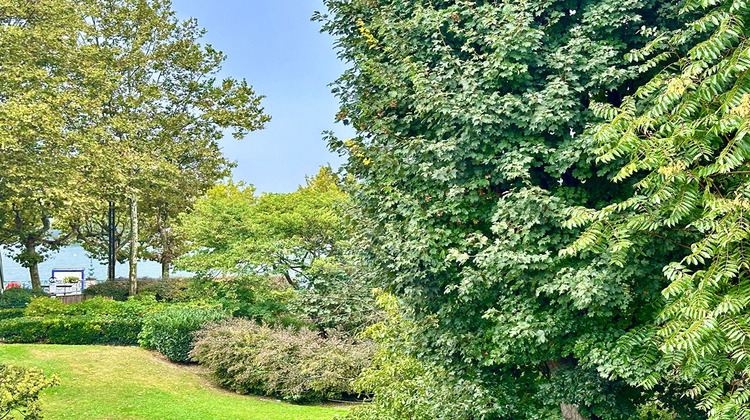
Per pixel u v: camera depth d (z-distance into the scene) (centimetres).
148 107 2806
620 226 707
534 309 831
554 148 839
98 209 2597
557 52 803
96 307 2270
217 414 1468
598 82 798
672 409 980
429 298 956
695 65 568
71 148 2284
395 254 959
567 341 851
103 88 2436
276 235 2353
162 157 2736
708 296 559
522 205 791
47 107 1988
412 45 951
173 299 2681
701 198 611
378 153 995
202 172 3186
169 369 1872
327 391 1762
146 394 1578
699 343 582
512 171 797
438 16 870
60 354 1802
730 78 615
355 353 1792
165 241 3331
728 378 618
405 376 1148
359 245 1086
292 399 1753
